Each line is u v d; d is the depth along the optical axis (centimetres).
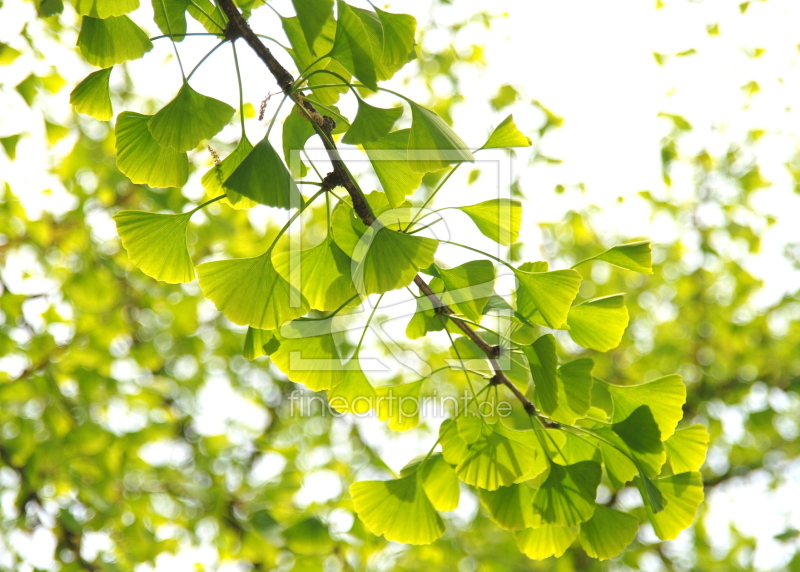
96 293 258
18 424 238
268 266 143
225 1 142
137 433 267
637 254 147
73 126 252
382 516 149
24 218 242
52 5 146
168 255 145
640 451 144
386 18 141
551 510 145
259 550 270
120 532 256
